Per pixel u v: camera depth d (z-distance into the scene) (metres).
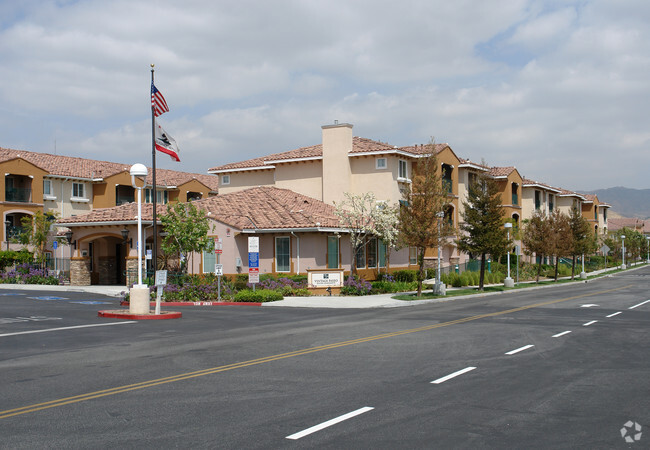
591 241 55.69
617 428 7.11
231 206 35.03
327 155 39.44
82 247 36.22
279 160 41.19
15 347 13.45
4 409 7.99
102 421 7.38
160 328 17.05
